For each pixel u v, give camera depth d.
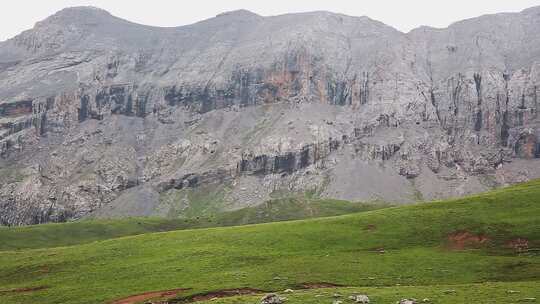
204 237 120.44
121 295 82.50
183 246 113.81
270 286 80.50
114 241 129.25
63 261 111.12
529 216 108.56
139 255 109.94
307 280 82.88
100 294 84.38
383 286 77.81
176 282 87.25
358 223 117.94
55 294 87.00
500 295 61.62
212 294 78.56
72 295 85.25
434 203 128.25
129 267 100.31
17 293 91.25
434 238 104.75
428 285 75.50
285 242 109.50
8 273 108.44
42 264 111.00
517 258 89.06
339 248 103.75
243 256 100.94
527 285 67.88
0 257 125.56
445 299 60.56
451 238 103.94
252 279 84.75
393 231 110.12
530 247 94.81
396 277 83.00
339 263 92.38
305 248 105.12
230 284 82.38
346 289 71.25
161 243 119.19
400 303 59.31
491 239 100.44
